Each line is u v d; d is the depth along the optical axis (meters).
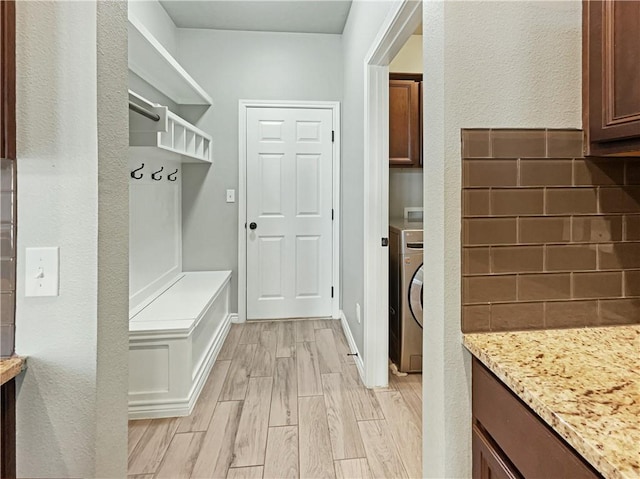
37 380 0.96
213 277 3.42
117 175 1.08
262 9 3.19
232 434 1.94
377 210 2.36
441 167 1.01
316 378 2.54
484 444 0.93
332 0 3.02
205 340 2.64
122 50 1.11
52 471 0.96
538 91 1.01
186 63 3.55
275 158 3.66
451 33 0.98
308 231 3.72
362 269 2.54
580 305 1.03
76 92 0.95
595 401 0.67
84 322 0.96
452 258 1.00
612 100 0.92
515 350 0.90
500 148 1.00
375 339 2.40
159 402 2.11
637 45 0.84
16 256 0.95
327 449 1.82
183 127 2.70
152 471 1.68
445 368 1.01
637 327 1.04
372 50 2.17
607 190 1.03
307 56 3.63
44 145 0.95
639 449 0.54
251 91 3.61
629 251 1.04
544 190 1.01
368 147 2.35
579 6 1.02
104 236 1.00
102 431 1.00
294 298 3.76
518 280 1.01
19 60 0.94
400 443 1.86
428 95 1.10
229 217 3.66
